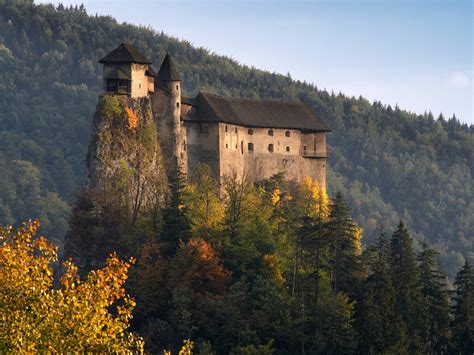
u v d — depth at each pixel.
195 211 166.50
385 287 145.88
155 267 149.38
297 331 141.62
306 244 157.75
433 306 155.88
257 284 149.12
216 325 141.62
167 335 138.88
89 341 57.56
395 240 164.50
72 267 59.94
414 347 143.12
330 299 144.75
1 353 55.84
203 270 149.12
